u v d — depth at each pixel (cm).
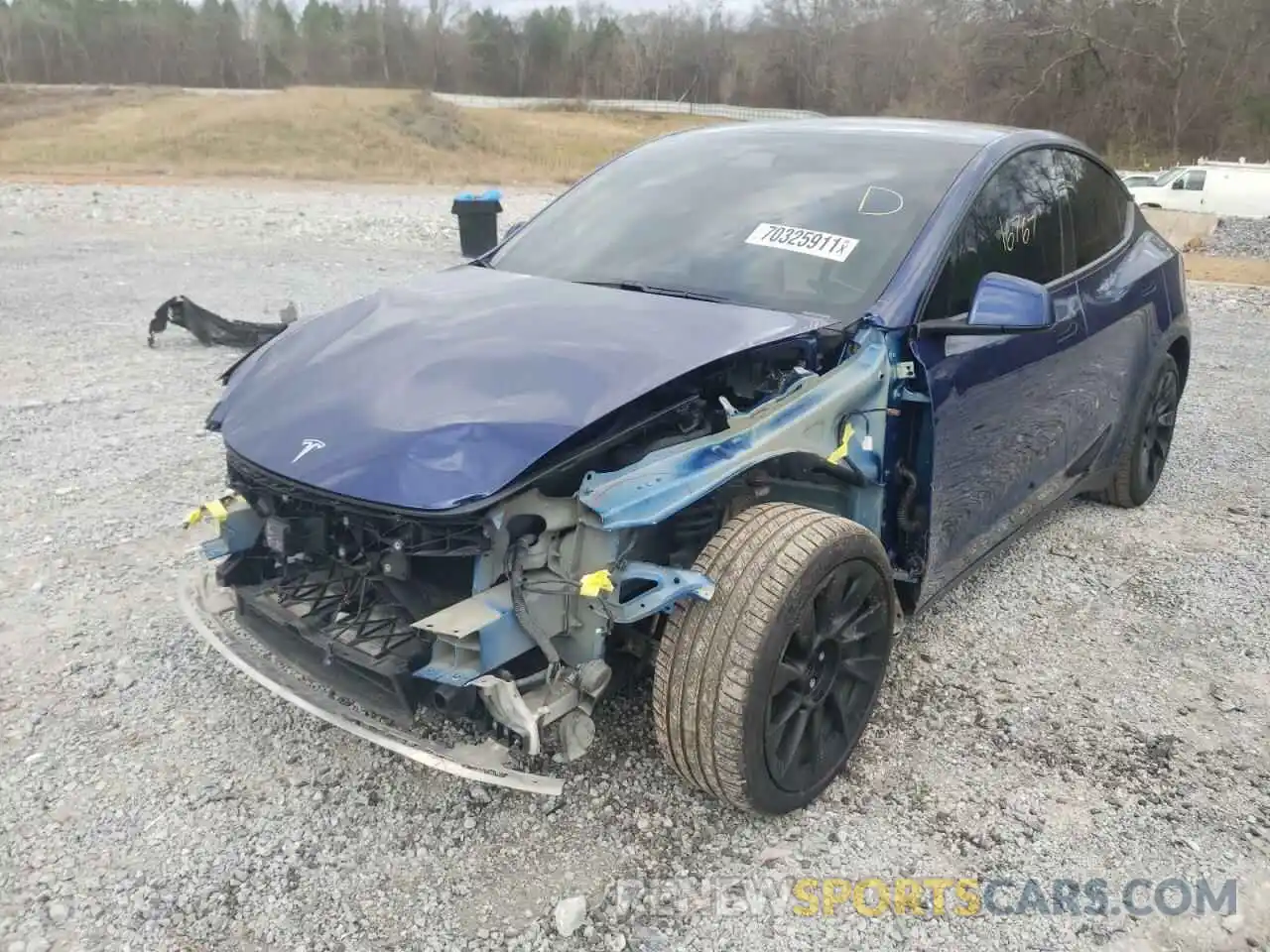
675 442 278
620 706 340
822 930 257
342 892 266
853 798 306
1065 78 5050
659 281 361
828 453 305
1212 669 385
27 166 2789
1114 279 468
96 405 668
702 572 271
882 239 352
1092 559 482
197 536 476
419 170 3269
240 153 3306
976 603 435
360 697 271
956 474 350
